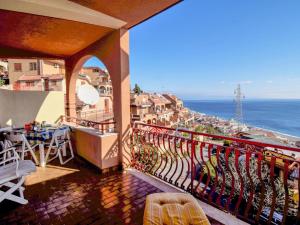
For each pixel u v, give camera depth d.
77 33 3.60
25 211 2.20
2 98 4.46
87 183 2.93
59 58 5.57
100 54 3.93
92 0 2.50
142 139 3.40
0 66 24.44
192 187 2.48
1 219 2.05
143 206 2.29
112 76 3.58
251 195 1.90
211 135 2.15
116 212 2.17
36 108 5.44
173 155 2.81
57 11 2.75
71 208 2.26
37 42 4.21
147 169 3.31
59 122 5.62
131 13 2.87
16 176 2.22
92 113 19.97
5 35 3.77
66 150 4.73
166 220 1.37
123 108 3.47
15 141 3.51
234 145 1.98
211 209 2.18
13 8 2.58
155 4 2.60
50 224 1.97
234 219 1.99
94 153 3.53
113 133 3.52
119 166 3.55
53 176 3.20
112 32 3.49
